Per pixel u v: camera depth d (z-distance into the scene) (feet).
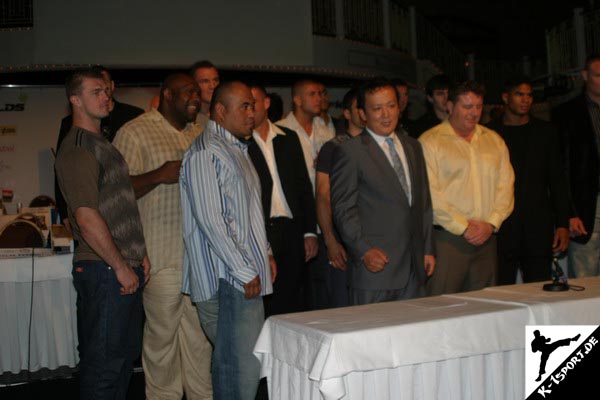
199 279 8.85
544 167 12.78
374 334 6.60
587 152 13.25
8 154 28.86
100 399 8.69
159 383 10.47
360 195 10.10
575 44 35.86
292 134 12.40
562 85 34.55
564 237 12.88
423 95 38.81
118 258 8.54
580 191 13.30
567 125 13.48
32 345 12.11
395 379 6.87
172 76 10.52
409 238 10.02
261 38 29.86
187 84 10.41
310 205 12.41
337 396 6.36
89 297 8.71
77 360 12.35
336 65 31.73
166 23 28.58
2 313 11.90
